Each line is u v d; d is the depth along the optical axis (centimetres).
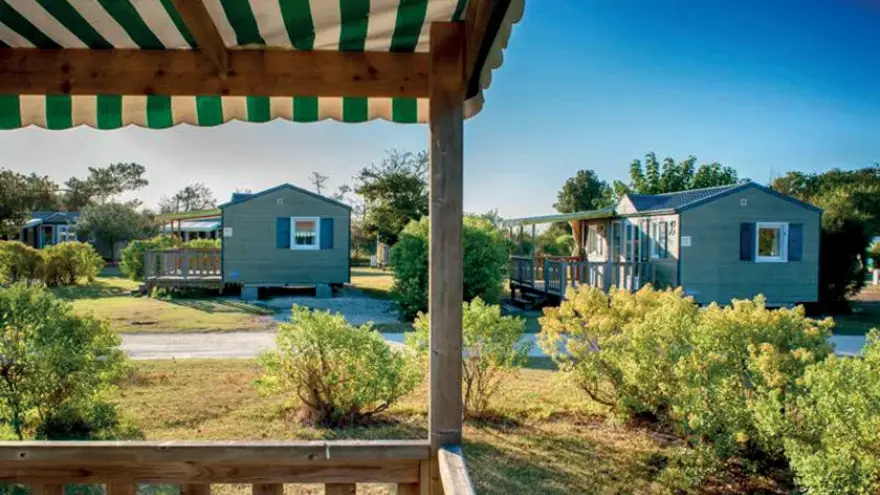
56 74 240
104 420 491
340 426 542
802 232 1342
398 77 247
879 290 2027
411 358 582
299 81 245
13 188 2755
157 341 947
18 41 233
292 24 220
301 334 547
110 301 1432
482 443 508
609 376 543
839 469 318
